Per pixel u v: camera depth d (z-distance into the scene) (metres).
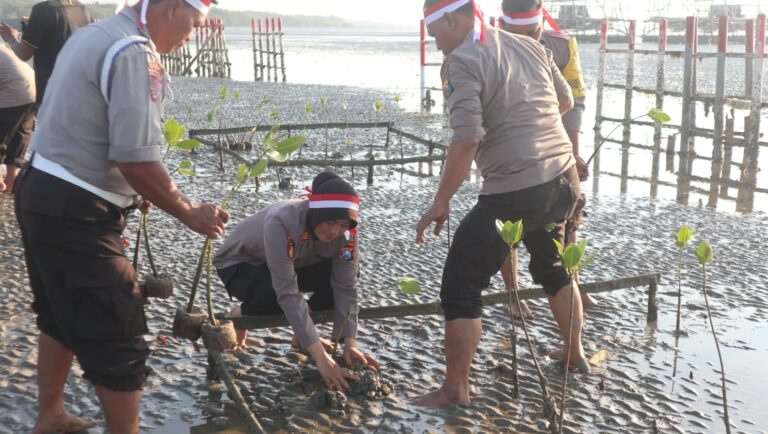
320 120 15.56
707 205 8.26
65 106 2.69
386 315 4.11
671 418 3.50
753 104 10.28
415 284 3.43
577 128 4.99
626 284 4.63
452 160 3.46
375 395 3.62
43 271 2.76
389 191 8.72
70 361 3.16
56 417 3.19
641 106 17.89
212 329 3.18
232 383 3.24
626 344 4.37
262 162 3.11
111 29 2.73
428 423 3.39
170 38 2.85
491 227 3.55
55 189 2.69
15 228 6.42
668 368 4.05
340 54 55.06
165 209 2.82
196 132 10.89
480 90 3.45
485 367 4.01
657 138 12.58
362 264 5.82
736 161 11.21
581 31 48.03
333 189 3.51
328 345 4.00
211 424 3.33
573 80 4.93
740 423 3.46
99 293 2.75
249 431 3.29
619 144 12.93
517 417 3.47
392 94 22.30
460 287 3.57
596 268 5.79
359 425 3.35
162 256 5.86
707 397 3.72
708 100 11.25
